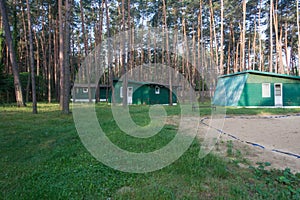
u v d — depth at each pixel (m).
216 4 18.55
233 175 2.57
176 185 2.32
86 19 20.06
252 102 12.46
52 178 2.48
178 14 20.27
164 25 17.27
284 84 12.61
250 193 2.13
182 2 19.31
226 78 14.68
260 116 9.10
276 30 18.16
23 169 2.79
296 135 5.05
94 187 2.26
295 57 26.75
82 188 2.23
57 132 5.10
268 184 2.31
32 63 9.11
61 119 7.28
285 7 19.95
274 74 12.41
